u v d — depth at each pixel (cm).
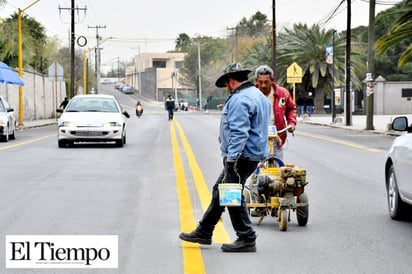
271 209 1055
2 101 3075
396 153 1107
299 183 1005
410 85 6900
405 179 1053
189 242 939
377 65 8819
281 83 7200
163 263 830
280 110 1165
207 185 1497
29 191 1395
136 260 844
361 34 10962
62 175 1661
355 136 3422
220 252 885
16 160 2023
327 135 3506
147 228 1031
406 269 809
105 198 1311
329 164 1984
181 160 2042
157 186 1479
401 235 999
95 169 1792
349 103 4488
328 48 5019
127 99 14838
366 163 2022
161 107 12275
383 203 1285
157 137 3195
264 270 799
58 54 11400
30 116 5891
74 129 2470
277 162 1110
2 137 2903
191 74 14562
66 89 8056
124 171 1752
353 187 1496
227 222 1081
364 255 876
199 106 10856
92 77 13062
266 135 874
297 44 6962
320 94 7294
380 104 6869
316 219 1120
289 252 889
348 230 1032
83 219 1098
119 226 1044
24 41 5975
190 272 788
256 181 1075
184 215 1136
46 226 1038
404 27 3216
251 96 848
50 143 2791
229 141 852
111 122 2505
